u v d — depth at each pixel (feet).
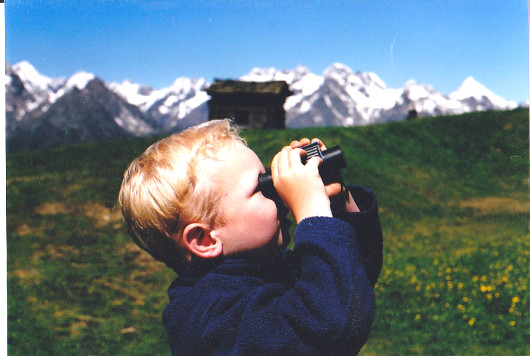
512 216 53.36
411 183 68.13
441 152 79.71
